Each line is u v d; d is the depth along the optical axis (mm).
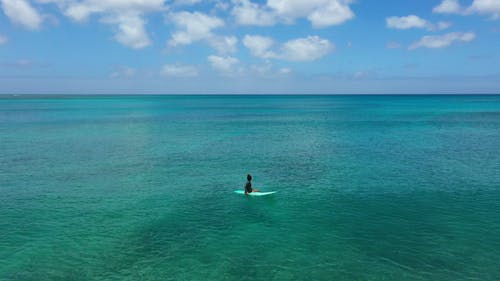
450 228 19156
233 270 15258
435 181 28609
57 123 82000
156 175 32094
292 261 15945
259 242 17844
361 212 21781
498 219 20297
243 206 23375
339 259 16047
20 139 55219
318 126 74875
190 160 38875
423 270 15023
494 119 86438
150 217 21469
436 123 77625
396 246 17172
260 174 32094
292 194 25766
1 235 18828
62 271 15297
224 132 64688
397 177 30094
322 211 22094
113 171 33688
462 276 14531
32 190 27281
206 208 23062
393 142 50375
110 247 17469
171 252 16906
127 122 85875
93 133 63031
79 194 26266
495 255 16156
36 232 19234
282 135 60000
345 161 37344
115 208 23141
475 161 36281
